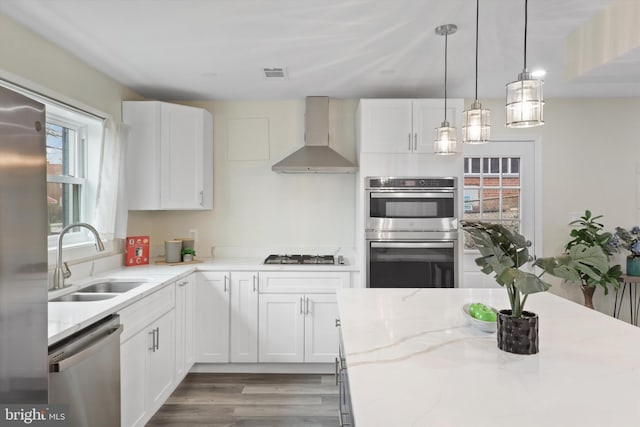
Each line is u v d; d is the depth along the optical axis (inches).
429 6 76.5
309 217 146.5
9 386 41.1
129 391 82.8
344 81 122.8
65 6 75.6
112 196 113.5
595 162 144.3
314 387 116.2
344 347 54.1
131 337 83.6
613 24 74.8
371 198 123.1
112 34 88.4
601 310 144.6
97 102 111.1
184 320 115.1
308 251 146.0
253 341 124.6
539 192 144.9
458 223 122.6
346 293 88.1
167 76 117.3
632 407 37.2
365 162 123.7
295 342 124.7
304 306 124.5
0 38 77.7
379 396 39.2
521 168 146.1
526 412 36.2
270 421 96.8
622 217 143.9
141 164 123.2
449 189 122.6
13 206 41.8
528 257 54.7
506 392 40.3
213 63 106.8
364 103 123.6
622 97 143.3
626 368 46.7
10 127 41.4
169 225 146.3
